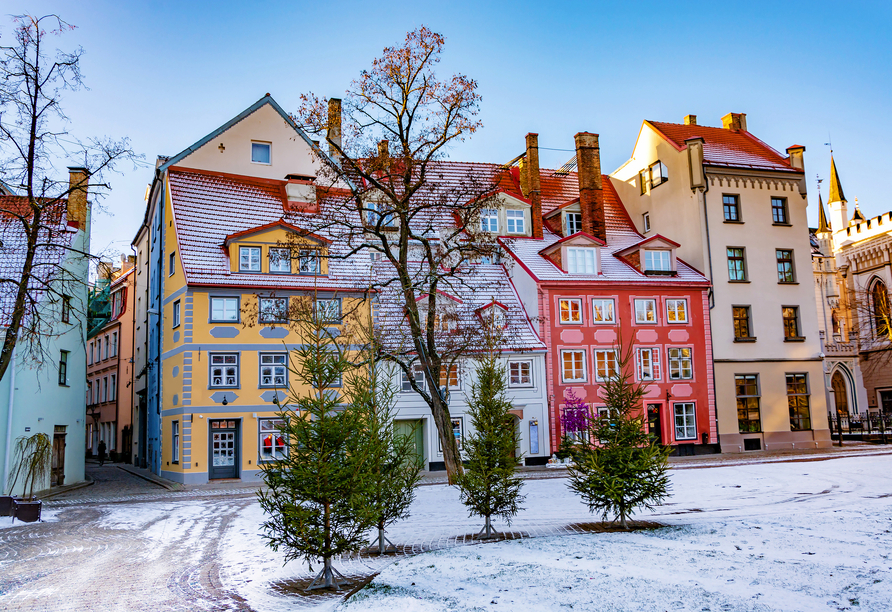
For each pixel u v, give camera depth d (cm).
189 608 1038
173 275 3338
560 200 4562
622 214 4678
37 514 2033
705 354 3909
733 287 4044
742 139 4638
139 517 2066
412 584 1040
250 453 3119
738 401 3969
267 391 3166
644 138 4553
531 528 1584
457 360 3206
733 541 1191
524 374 3612
